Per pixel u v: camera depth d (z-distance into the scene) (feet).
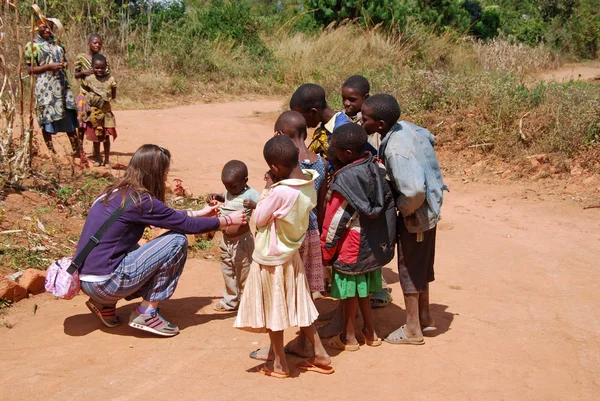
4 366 12.62
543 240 22.11
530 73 77.97
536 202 26.81
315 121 15.38
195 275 18.20
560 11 110.32
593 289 17.58
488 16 97.04
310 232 13.28
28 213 19.99
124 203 13.92
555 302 16.60
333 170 14.78
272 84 62.03
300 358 13.28
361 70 60.90
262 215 11.84
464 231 23.09
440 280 18.24
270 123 44.45
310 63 64.85
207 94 57.26
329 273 16.93
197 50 61.41
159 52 60.13
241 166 15.38
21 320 14.93
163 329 14.16
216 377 12.35
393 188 13.19
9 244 17.97
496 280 18.28
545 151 30.94
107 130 27.71
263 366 12.74
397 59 68.64
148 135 37.96
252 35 68.90
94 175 25.26
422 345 13.91
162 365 12.83
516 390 11.97
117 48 59.57
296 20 79.36
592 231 23.09
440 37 78.07
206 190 26.58
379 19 75.36
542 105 34.04
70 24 55.72
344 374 12.55
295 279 12.21
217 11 69.67
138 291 14.56
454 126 34.76
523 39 99.66
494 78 39.81
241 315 12.28
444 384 12.16
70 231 19.74
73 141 28.35
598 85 43.11
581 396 11.80
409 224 13.19
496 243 21.72
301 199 11.82
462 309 16.03
